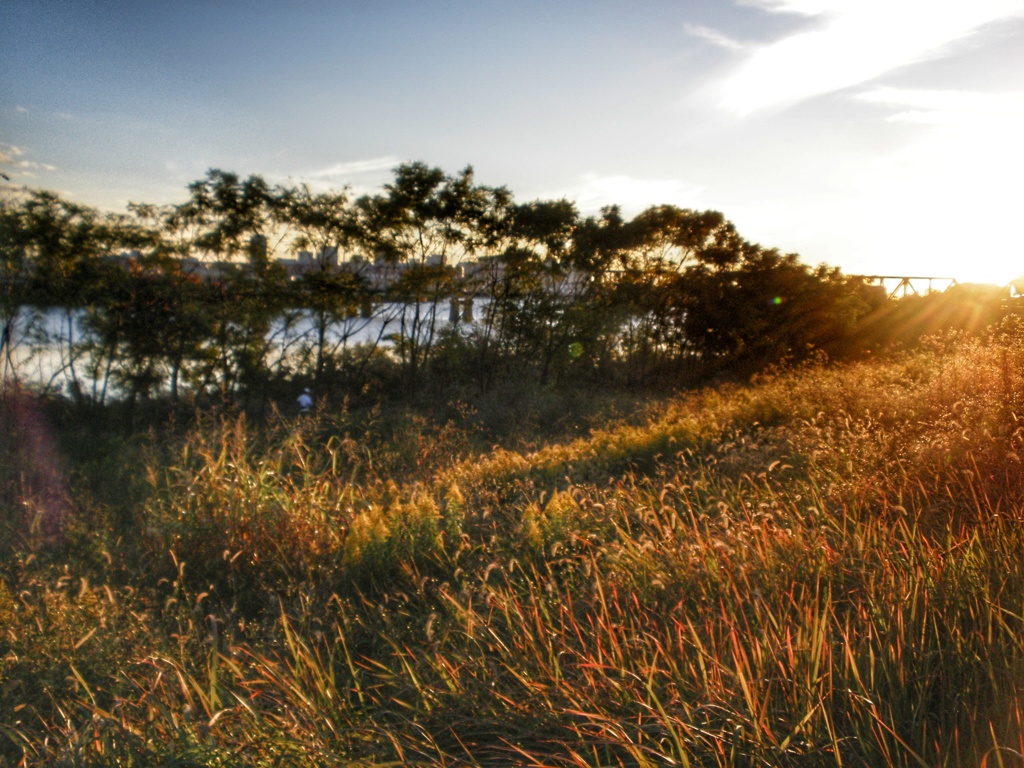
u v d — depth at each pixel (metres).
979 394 7.32
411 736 2.81
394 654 3.67
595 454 8.18
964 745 2.44
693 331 22.16
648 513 5.02
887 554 3.71
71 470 8.84
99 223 14.76
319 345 17.61
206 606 4.61
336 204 17.45
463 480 7.49
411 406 16.83
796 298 21.81
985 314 18.94
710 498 5.57
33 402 12.37
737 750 2.46
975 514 4.41
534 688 2.95
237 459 6.34
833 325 21.56
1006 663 2.62
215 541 5.22
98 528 6.05
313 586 4.50
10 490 7.14
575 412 15.79
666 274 22.11
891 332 21.61
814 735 2.50
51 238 13.95
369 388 17.95
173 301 14.59
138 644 3.75
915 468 5.35
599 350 21.33
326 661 3.68
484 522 5.79
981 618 3.02
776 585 3.51
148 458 8.45
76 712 3.24
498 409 15.45
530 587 3.93
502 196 19.03
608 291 21.16
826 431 6.76
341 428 12.85
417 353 18.88
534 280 20.06
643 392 19.27
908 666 2.80
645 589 3.90
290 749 2.64
